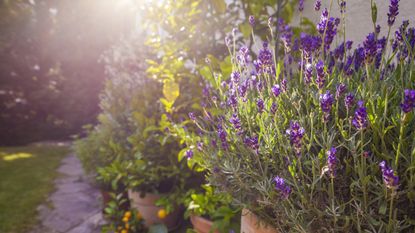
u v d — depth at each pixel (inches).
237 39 90.7
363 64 48.6
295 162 38.7
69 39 302.7
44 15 300.2
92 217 117.1
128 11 237.8
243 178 46.3
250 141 42.0
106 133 125.7
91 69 309.3
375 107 37.4
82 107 312.2
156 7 93.5
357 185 33.5
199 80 87.9
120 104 126.6
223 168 48.0
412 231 33.6
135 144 99.8
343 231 36.0
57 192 145.7
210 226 72.4
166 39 95.2
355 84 44.4
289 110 45.6
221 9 84.4
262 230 45.3
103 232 98.8
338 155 37.5
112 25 286.7
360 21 74.9
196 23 92.0
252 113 49.2
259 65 52.4
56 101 307.1
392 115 36.1
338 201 36.9
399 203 34.1
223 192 52.9
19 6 293.1
